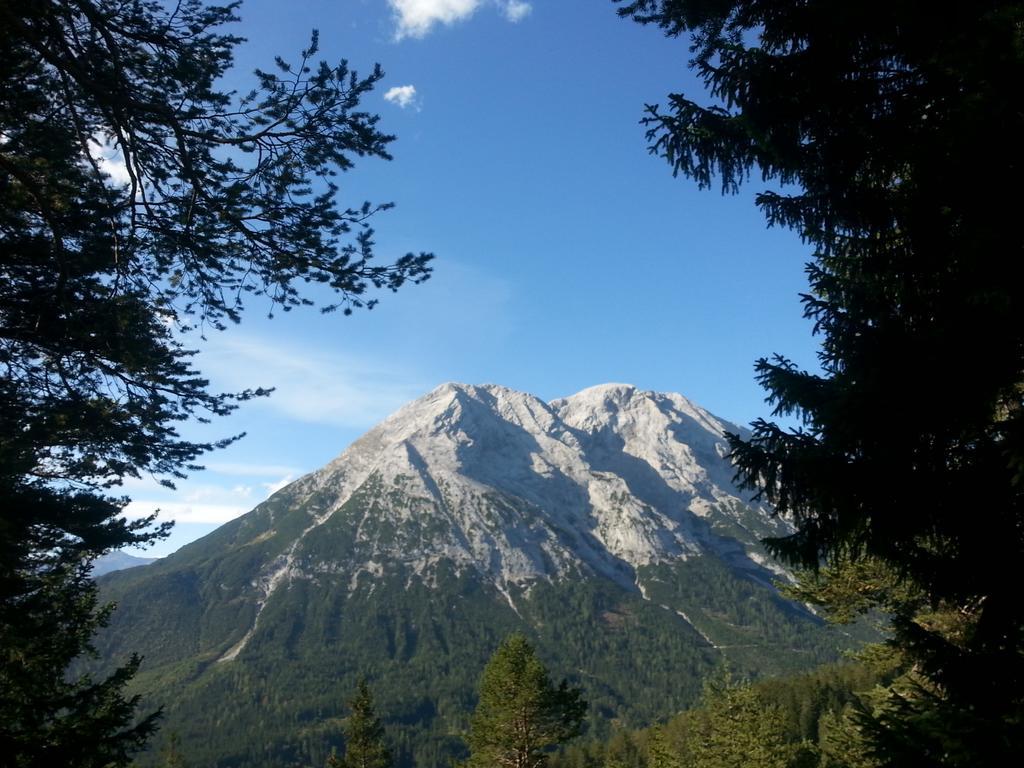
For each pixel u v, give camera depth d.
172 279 11.38
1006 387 5.62
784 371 6.60
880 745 5.60
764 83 7.18
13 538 9.16
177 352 12.16
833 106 7.06
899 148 6.32
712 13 7.81
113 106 9.36
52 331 10.95
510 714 32.06
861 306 7.18
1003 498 5.70
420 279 11.35
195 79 9.87
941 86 6.16
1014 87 4.59
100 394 11.96
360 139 10.46
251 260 11.09
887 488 5.92
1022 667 5.66
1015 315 5.09
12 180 9.98
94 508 10.31
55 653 11.88
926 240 6.28
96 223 10.11
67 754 10.74
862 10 5.89
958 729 5.05
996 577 5.87
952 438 5.89
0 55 9.16
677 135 7.98
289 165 10.34
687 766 35.50
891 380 5.76
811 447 6.36
